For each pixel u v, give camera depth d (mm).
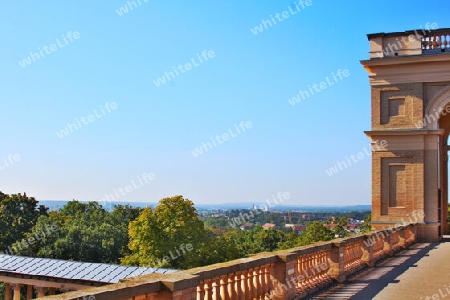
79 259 60844
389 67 32219
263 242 81125
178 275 7914
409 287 14969
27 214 71625
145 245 50875
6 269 26984
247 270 10289
